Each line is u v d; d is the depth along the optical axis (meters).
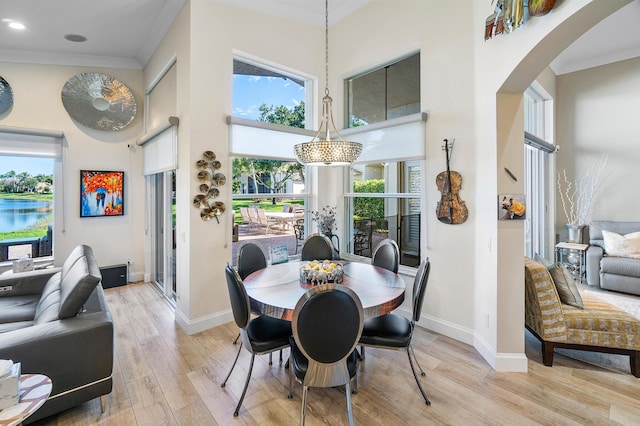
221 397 2.23
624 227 4.82
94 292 2.55
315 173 4.44
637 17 3.91
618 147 4.97
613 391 2.29
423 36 3.32
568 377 2.47
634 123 4.84
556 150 5.26
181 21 3.40
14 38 3.74
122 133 4.78
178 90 3.48
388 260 3.11
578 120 5.29
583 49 4.76
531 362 2.71
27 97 4.06
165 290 4.27
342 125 4.29
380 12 3.76
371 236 4.16
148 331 3.30
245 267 3.10
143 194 4.99
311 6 3.98
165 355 2.81
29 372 1.82
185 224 3.34
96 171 4.57
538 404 2.15
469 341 3.01
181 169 3.41
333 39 4.38
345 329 1.77
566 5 1.81
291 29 4.07
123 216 4.84
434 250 3.28
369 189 4.15
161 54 4.04
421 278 2.26
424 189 3.34
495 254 2.60
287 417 2.04
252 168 3.97
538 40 2.03
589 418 2.01
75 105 4.35
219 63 3.44
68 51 4.20
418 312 2.27
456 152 3.05
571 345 2.59
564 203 5.44
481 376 2.49
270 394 2.27
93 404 2.15
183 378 2.46
